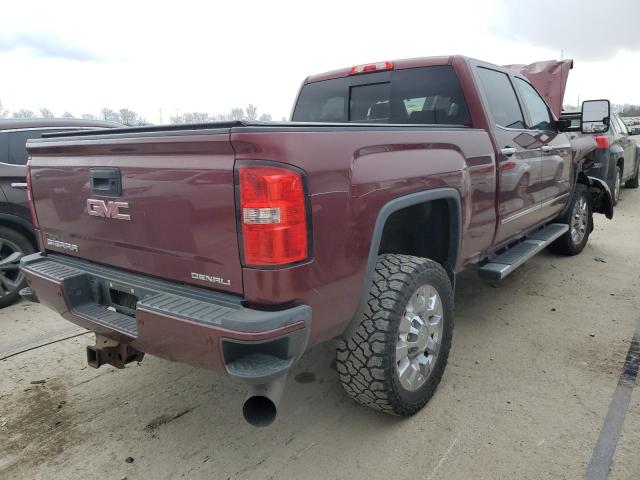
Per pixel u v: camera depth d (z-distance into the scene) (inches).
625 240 267.4
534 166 164.1
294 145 77.5
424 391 110.8
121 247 96.7
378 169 93.1
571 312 168.1
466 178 120.3
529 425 106.6
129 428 110.7
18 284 187.6
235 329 74.9
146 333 85.8
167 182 84.5
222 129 76.6
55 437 108.0
